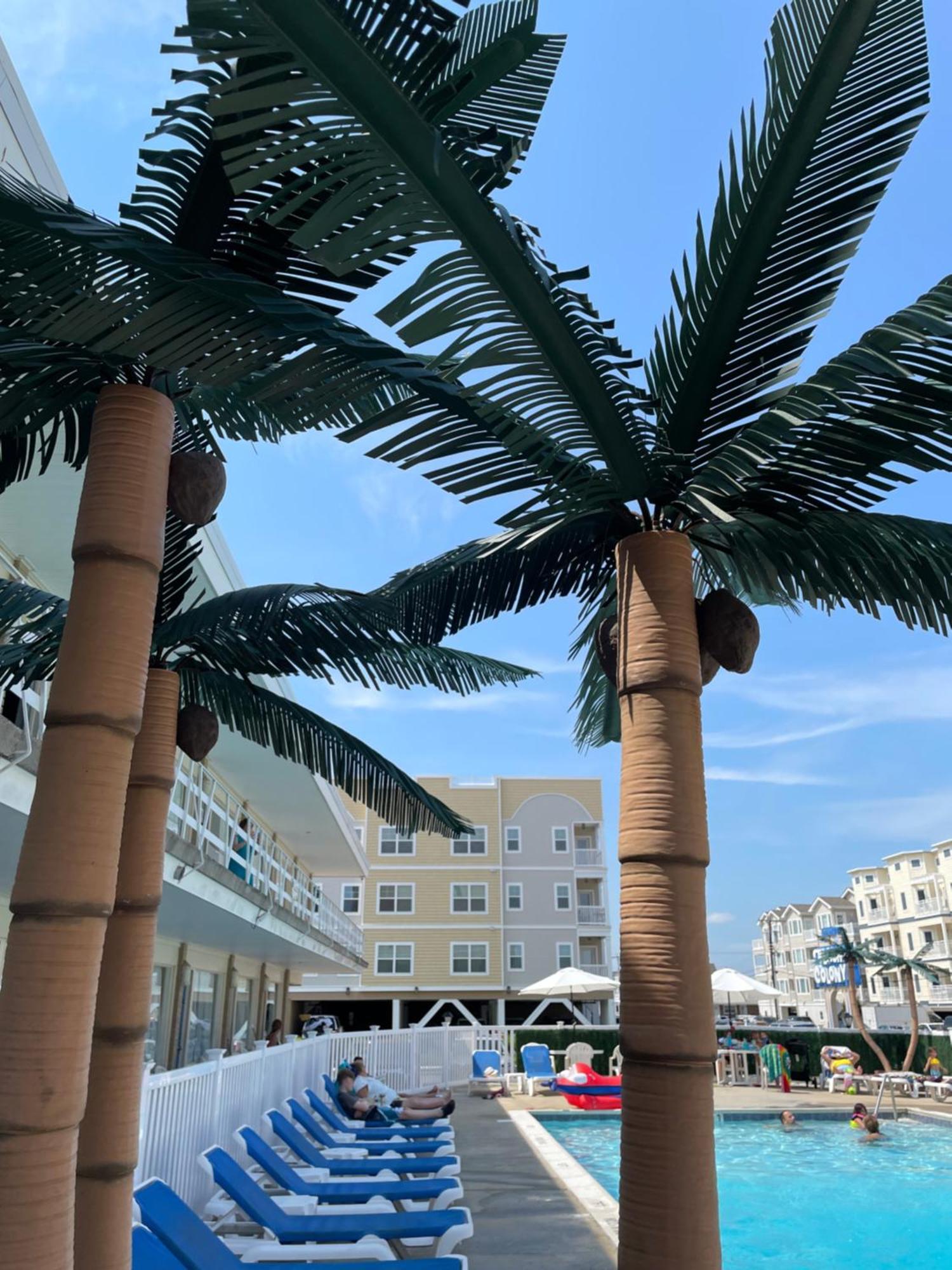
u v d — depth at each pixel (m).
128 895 3.34
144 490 2.73
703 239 2.70
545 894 41.03
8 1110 2.16
